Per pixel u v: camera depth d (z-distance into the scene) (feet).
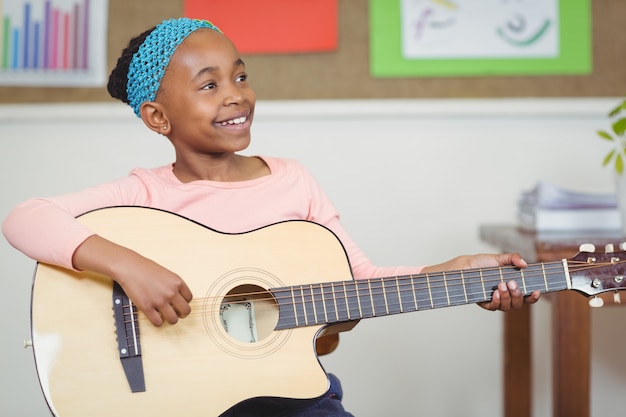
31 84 7.68
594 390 8.21
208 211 4.91
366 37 7.82
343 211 8.01
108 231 4.53
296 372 4.36
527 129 8.05
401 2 7.80
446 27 7.84
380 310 4.53
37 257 4.39
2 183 7.80
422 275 4.58
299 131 7.92
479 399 8.20
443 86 7.88
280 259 4.59
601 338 8.19
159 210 4.63
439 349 8.18
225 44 4.88
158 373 4.27
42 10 7.65
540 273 4.60
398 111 7.84
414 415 8.21
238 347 4.36
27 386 7.89
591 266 4.61
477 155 8.05
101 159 7.86
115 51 7.71
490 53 7.87
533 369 8.26
